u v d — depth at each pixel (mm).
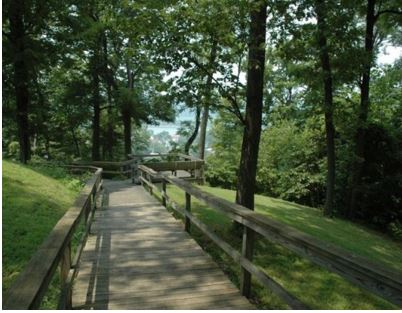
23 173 9695
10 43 13734
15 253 5316
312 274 6176
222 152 22031
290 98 22953
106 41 21797
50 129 27531
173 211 9234
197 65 7336
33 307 1944
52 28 15797
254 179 7770
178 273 4855
